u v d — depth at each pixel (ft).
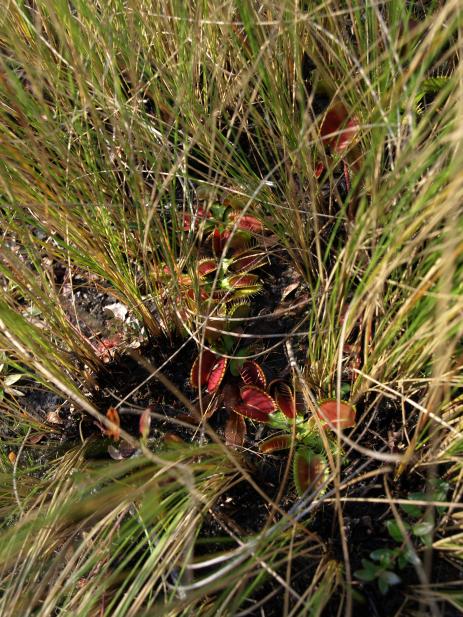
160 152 1.20
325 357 1.26
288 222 1.35
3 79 1.17
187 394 1.42
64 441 1.43
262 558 1.06
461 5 0.96
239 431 1.30
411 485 1.21
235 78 1.32
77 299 1.59
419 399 1.26
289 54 1.32
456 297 0.95
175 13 1.27
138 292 1.42
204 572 1.19
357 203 1.34
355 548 1.17
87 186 1.30
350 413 1.20
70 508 1.08
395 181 1.05
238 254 1.46
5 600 1.13
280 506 1.24
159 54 1.34
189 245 1.39
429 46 1.04
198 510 1.16
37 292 1.30
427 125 1.22
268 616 1.15
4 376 1.51
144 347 1.48
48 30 1.33
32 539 1.19
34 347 1.28
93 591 1.12
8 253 1.25
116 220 1.39
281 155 1.48
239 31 1.32
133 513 1.24
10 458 1.43
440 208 0.99
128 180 1.28
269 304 1.46
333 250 1.41
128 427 1.41
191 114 1.26
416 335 1.05
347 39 1.27
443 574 1.13
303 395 1.30
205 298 1.41
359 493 1.21
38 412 1.47
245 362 1.37
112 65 1.18
